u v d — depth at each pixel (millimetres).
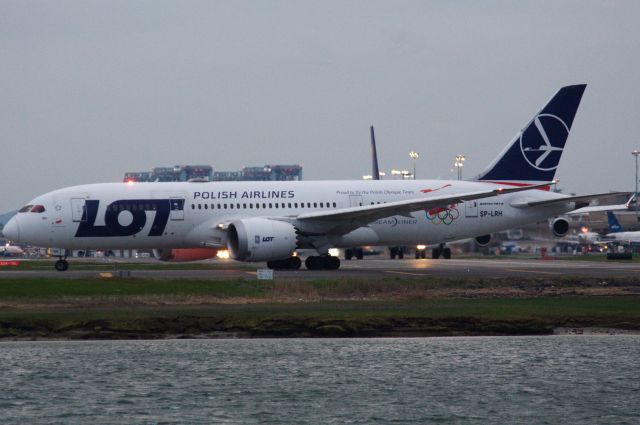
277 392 118938
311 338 145625
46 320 144625
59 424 107062
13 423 107375
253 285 176875
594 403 114938
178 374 125875
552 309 156125
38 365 129500
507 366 129750
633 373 126688
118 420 108625
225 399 116500
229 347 140000
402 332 147500
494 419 109625
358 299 169000
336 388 120812
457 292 176625
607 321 149625
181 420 108750
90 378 124125
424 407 113625
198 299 164000
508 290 180375
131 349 138250
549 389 120375
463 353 136250
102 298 162125
